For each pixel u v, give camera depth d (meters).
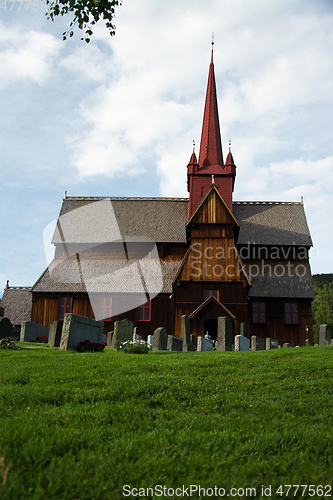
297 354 15.66
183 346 22.95
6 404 7.48
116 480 4.57
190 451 5.44
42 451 5.09
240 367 12.41
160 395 8.65
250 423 6.99
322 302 93.31
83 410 7.38
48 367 11.82
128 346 18.14
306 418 7.52
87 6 8.96
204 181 45.94
